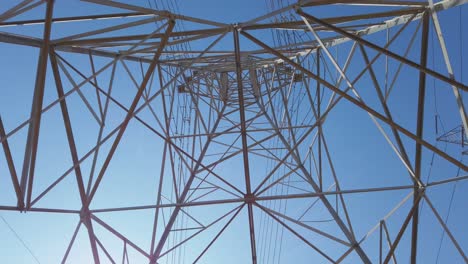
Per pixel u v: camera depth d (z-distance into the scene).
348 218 12.83
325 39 14.39
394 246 9.81
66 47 11.16
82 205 10.41
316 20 9.11
